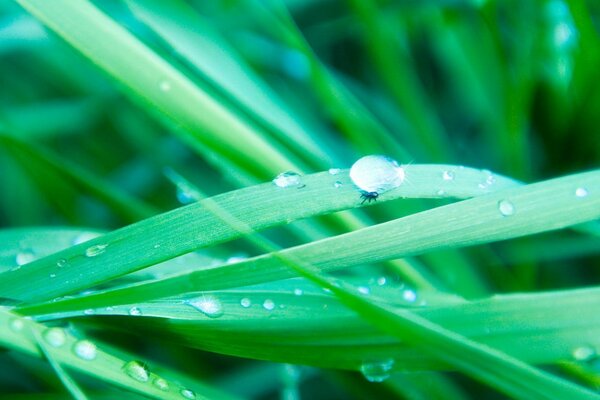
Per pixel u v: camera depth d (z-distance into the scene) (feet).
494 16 0.62
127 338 0.61
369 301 0.50
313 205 0.53
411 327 0.50
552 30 0.63
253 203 0.53
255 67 0.67
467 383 0.60
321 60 0.70
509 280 0.62
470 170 0.55
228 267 0.52
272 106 0.59
